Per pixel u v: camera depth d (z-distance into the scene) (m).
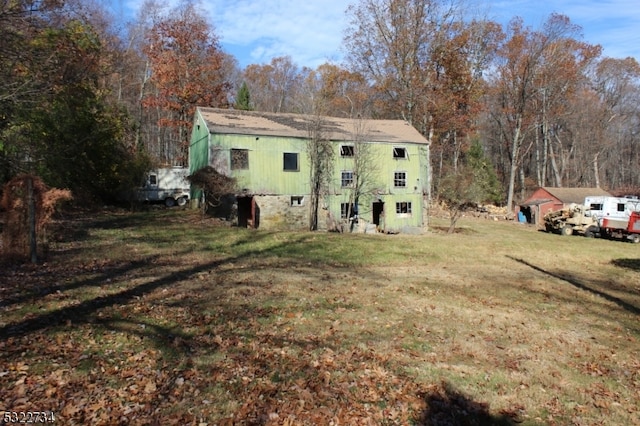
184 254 12.08
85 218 20.06
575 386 5.41
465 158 47.56
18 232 9.85
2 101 13.49
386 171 26.48
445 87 41.75
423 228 27.14
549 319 8.34
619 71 56.38
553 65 43.19
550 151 55.75
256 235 16.81
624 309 9.64
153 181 32.06
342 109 43.59
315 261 12.66
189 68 39.28
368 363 5.48
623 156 59.00
